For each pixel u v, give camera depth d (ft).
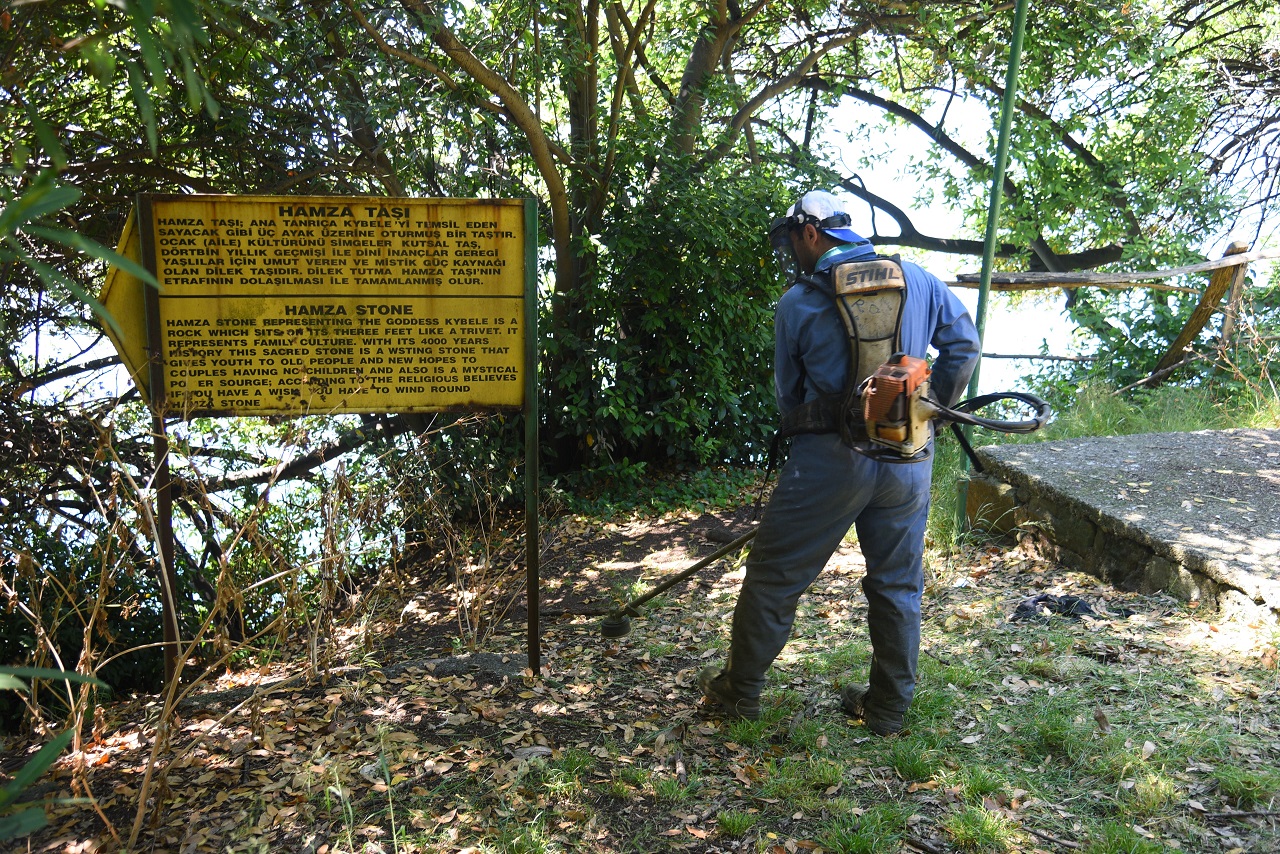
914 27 34.76
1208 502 16.47
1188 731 10.64
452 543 21.71
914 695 11.81
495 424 25.82
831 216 10.48
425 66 21.93
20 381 20.62
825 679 12.69
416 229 11.62
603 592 19.27
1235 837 8.84
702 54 31.71
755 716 11.37
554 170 25.09
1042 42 35.06
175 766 10.13
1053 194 38.78
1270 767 9.82
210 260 11.25
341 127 23.44
